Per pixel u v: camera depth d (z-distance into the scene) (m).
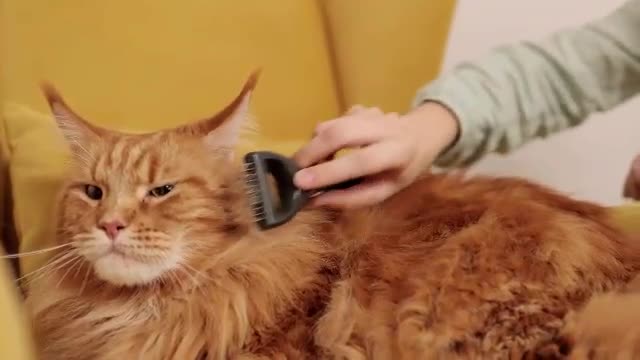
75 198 0.90
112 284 0.90
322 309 0.90
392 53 1.31
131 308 0.90
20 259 1.02
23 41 1.18
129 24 1.21
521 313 0.84
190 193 0.88
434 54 1.32
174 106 1.23
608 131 1.48
